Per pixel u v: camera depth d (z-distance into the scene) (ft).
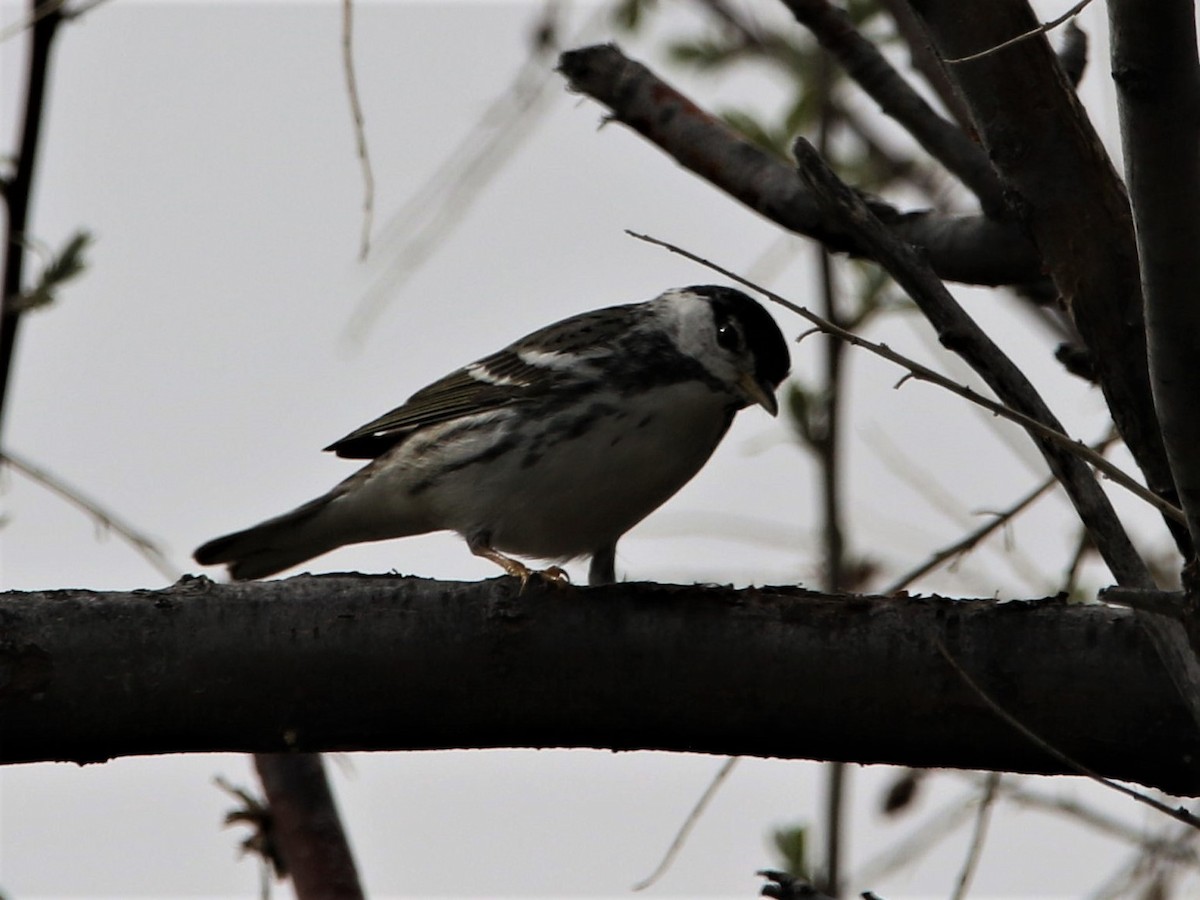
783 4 36.29
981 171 35.01
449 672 27.37
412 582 27.84
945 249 36.45
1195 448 21.18
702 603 27.55
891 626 27.25
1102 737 26.66
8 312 35.63
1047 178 25.40
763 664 27.27
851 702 27.17
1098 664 26.66
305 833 36.73
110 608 27.09
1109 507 24.91
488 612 27.45
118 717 26.86
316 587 27.68
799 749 27.73
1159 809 20.89
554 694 27.58
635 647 27.37
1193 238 20.25
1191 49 19.69
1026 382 25.90
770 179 36.29
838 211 27.02
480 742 28.07
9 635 26.71
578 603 27.58
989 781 31.45
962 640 27.07
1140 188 20.33
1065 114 25.32
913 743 27.30
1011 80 25.29
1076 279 25.31
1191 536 21.74
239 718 27.22
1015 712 26.81
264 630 27.17
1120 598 21.68
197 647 27.02
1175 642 23.50
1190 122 19.83
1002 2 25.21
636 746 28.09
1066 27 34.71
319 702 27.32
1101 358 25.30
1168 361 20.97
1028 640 26.94
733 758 31.96
